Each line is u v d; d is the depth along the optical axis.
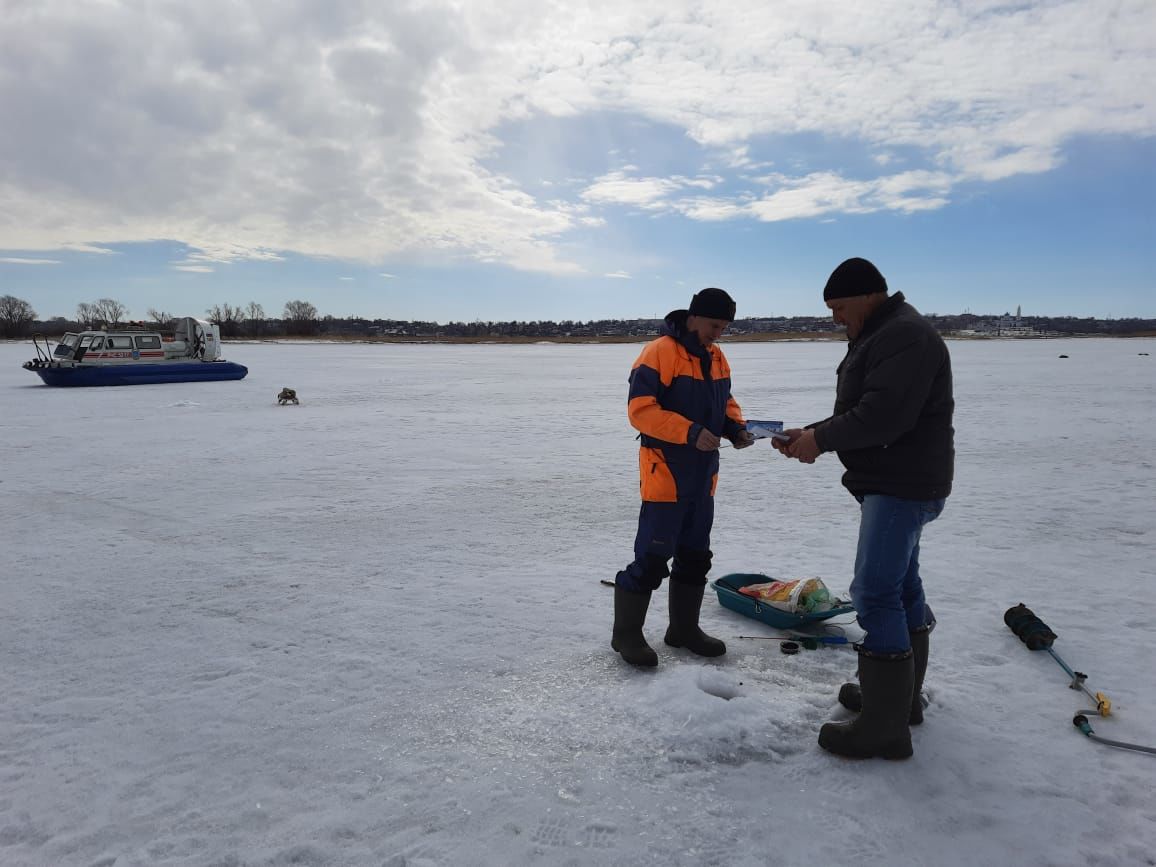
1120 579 5.33
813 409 17.88
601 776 2.81
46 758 3.04
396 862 2.35
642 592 3.82
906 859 2.35
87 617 4.70
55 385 26.64
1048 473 9.69
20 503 8.19
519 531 6.93
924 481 2.81
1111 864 2.35
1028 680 3.68
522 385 28.14
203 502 8.24
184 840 2.48
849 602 4.43
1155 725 3.21
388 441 13.27
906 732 2.90
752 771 2.85
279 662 3.97
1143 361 44.81
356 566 5.80
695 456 3.72
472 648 4.11
